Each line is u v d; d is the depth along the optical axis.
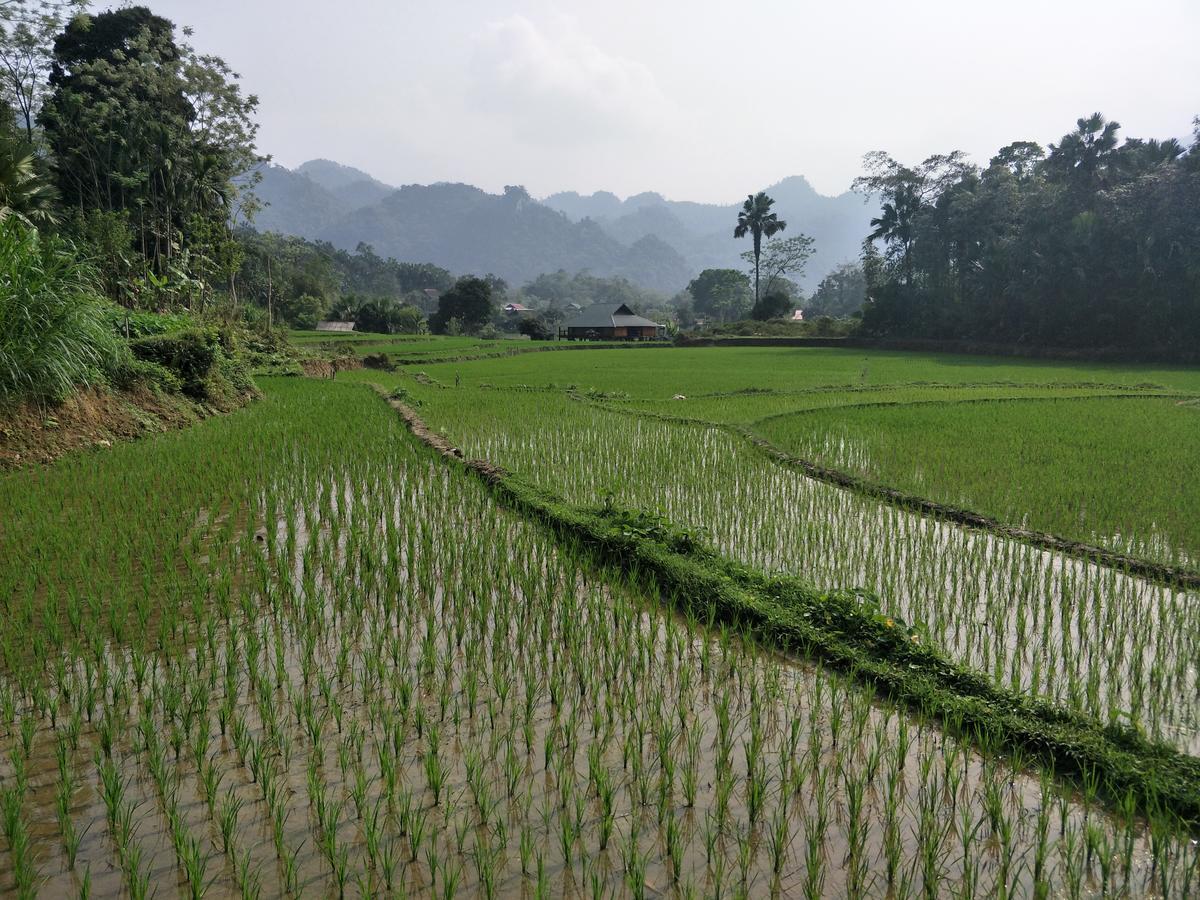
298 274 82.38
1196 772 3.84
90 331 12.16
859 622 5.40
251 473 10.12
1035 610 6.07
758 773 4.04
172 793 3.80
